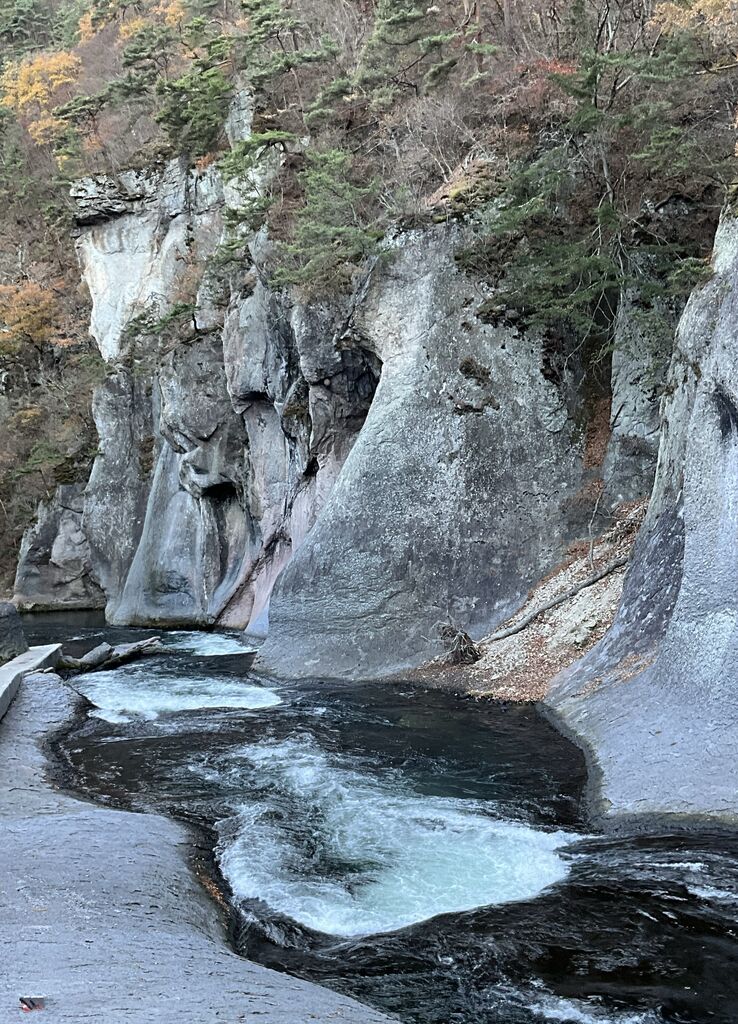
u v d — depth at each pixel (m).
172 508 33.28
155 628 31.16
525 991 5.68
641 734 10.36
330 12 30.42
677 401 13.46
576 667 14.05
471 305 19.16
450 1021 5.38
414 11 23.97
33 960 5.26
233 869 7.93
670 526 13.09
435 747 11.94
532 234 18.80
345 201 20.36
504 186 18.92
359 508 18.72
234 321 27.59
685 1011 5.36
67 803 9.89
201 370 30.44
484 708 14.15
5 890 6.87
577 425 18.55
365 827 8.92
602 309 18.75
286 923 6.81
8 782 10.80
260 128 27.44
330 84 24.84
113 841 8.24
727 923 6.51
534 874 7.63
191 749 12.37
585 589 16.16
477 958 6.15
